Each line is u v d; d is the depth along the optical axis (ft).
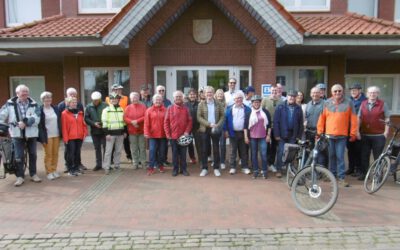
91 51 36.73
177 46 36.50
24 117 23.12
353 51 37.68
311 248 14.66
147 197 20.70
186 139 24.80
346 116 22.47
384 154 21.61
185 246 14.87
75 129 25.46
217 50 36.47
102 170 27.07
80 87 40.78
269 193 21.34
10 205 19.63
